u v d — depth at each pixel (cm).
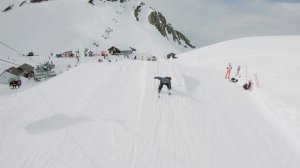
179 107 1767
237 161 1314
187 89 2138
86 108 1730
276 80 2650
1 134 1412
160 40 19012
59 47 12888
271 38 5138
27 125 1515
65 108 1744
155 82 2120
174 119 1608
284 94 2255
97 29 16475
